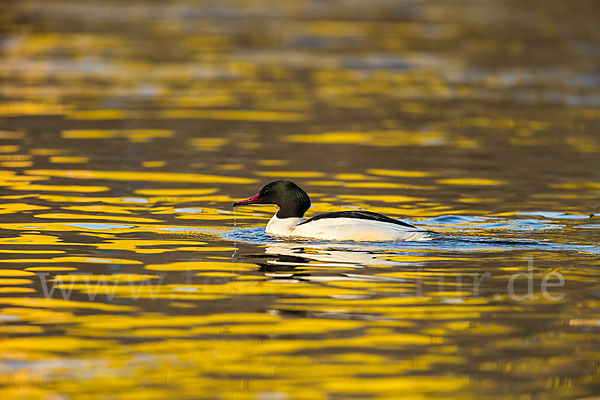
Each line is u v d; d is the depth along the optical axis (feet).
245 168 68.69
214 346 32.94
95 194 59.62
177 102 96.84
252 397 28.99
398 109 95.09
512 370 31.09
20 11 178.40
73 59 125.08
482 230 50.85
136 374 30.60
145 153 73.26
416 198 59.82
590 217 54.49
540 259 44.34
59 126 83.15
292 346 32.94
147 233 50.08
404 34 157.69
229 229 51.39
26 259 44.19
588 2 210.18
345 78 114.93
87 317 35.91
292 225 50.42
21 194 58.80
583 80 115.24
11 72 113.29
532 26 168.96
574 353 32.50
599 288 39.65
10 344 33.01
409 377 30.53
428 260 44.11
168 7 197.06
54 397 28.91
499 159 72.84
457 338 33.81
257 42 146.41
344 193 61.21
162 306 37.29
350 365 31.42
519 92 106.63
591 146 78.28
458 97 102.83
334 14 188.24
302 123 87.10
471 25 170.19
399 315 36.17
